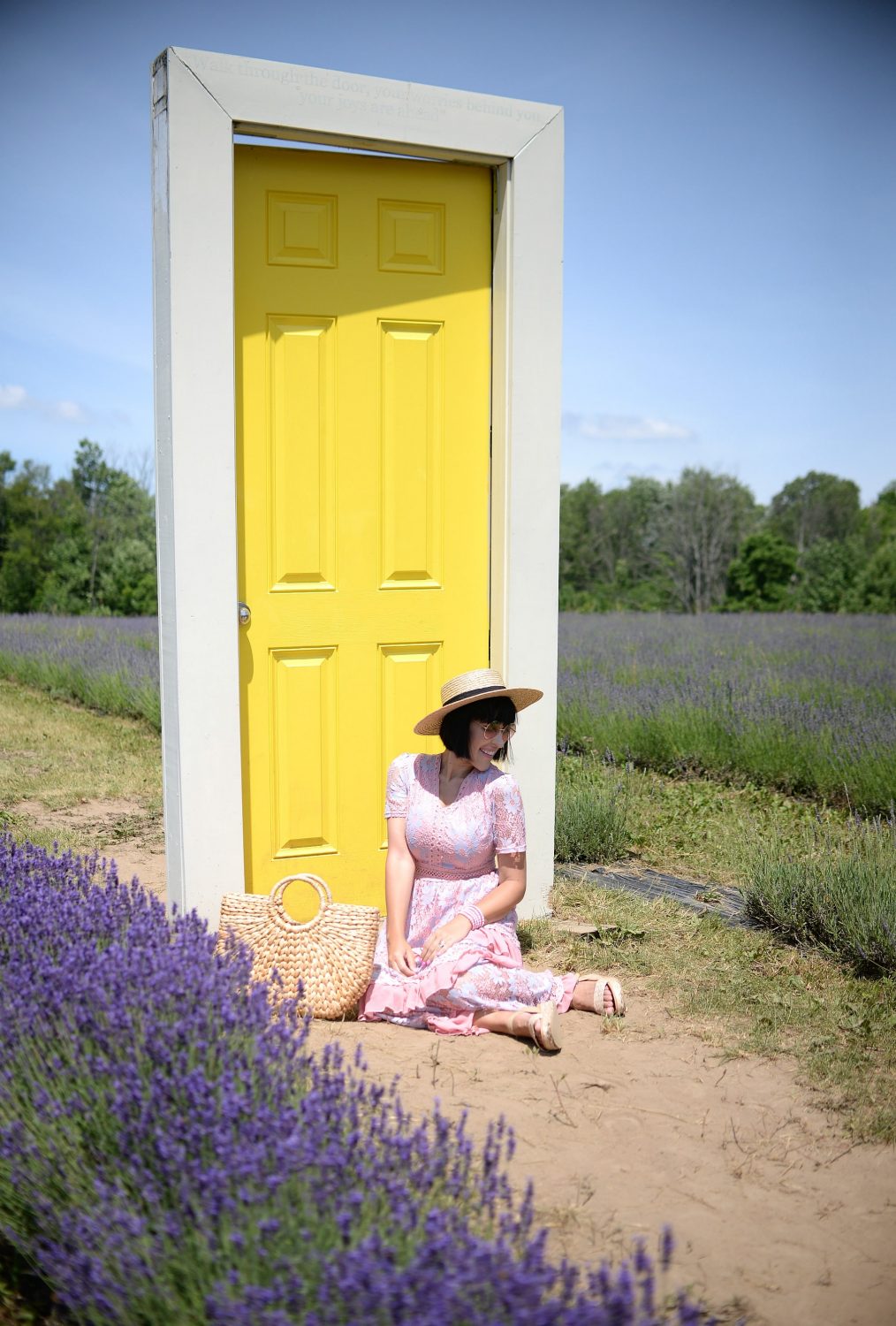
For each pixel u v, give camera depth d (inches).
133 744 380.2
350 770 179.5
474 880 152.1
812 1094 128.3
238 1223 74.0
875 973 166.6
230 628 164.2
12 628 776.3
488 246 181.9
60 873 147.9
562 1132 117.3
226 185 158.2
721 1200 105.5
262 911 149.6
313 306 171.3
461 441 183.3
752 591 1758.1
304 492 173.0
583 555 1950.1
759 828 250.2
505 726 148.8
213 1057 95.6
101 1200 77.6
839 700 388.8
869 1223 102.7
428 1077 128.3
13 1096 91.8
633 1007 153.5
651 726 344.5
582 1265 93.2
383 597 179.3
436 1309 64.0
